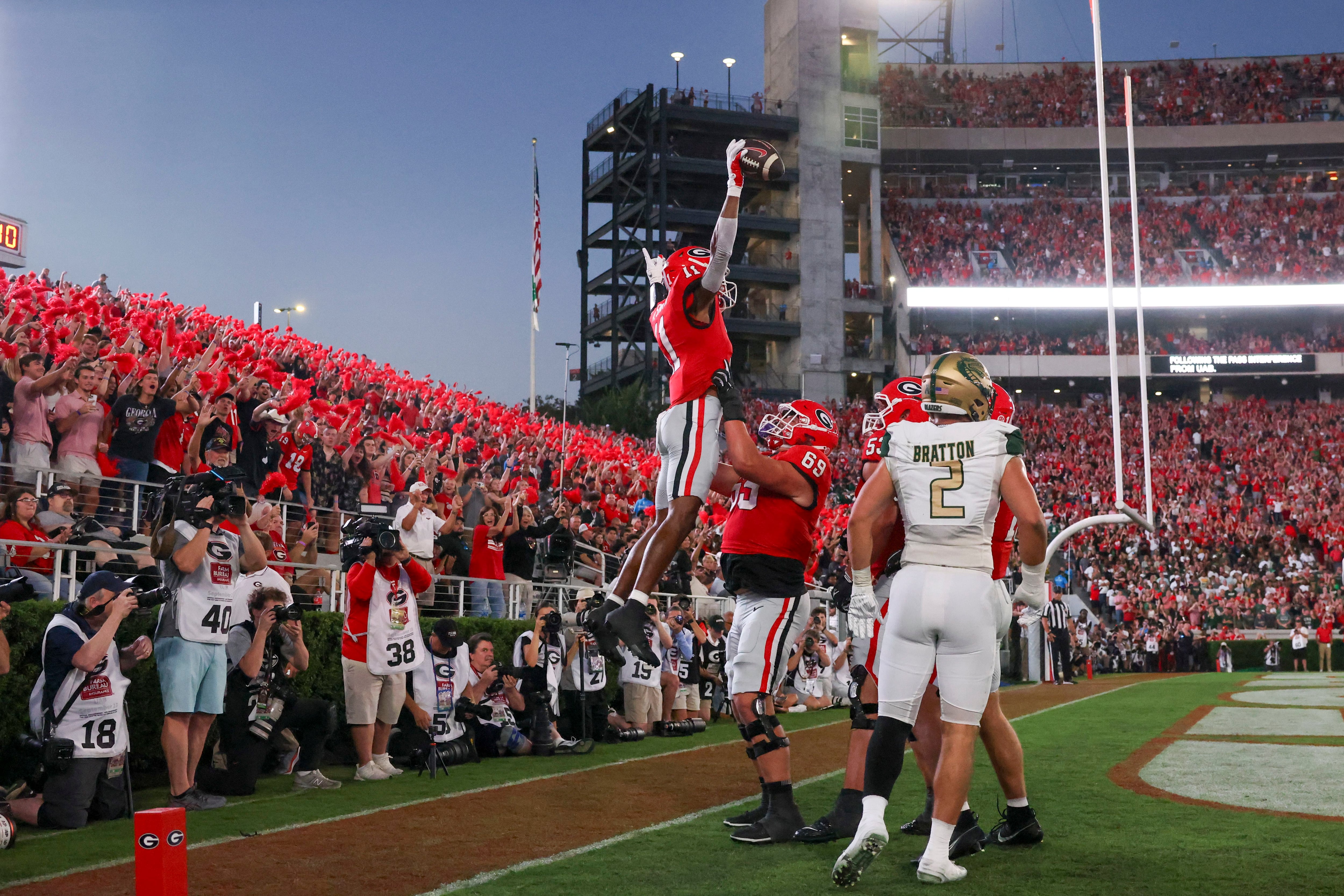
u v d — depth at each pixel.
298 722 6.97
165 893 3.08
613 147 46.62
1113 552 32.69
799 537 5.30
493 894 4.15
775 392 45.81
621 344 47.88
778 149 46.72
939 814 4.21
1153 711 12.54
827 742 9.77
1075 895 4.00
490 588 11.15
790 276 45.62
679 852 4.89
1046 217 48.28
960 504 4.21
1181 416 41.56
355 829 5.54
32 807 5.68
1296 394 45.41
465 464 15.20
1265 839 4.99
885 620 4.39
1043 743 9.06
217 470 6.45
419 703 7.95
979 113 51.31
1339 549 32.12
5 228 23.08
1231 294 43.38
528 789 6.91
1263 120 50.12
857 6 47.22
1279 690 16.50
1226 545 33.19
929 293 44.44
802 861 4.68
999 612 4.26
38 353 10.33
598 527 15.22
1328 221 46.31
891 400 5.57
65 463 8.83
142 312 14.99
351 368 20.47
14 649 6.18
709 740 10.35
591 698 9.94
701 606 14.19
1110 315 18.84
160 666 6.18
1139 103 51.56
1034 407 43.09
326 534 11.23
